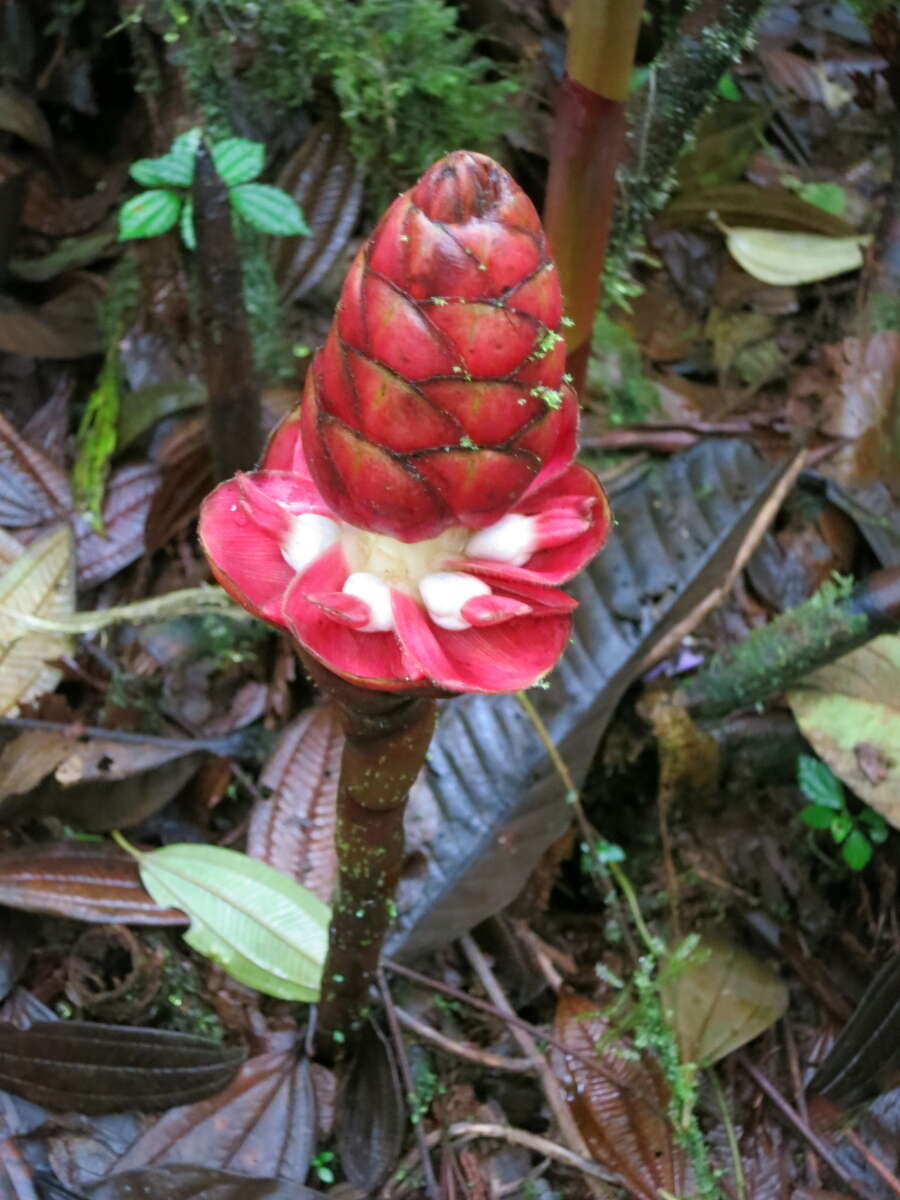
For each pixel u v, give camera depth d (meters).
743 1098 0.69
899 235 0.88
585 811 0.78
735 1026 0.70
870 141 0.96
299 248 0.82
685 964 0.67
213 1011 0.68
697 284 0.90
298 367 0.83
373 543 0.48
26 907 0.66
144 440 0.81
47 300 0.87
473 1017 0.70
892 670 0.75
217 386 0.70
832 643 0.72
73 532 0.77
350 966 0.61
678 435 0.82
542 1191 0.65
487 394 0.44
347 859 0.56
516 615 0.46
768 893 0.75
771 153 0.94
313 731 0.72
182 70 0.77
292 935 0.67
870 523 0.83
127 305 0.83
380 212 0.84
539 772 0.72
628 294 0.83
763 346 0.89
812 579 0.82
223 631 0.76
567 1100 0.67
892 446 0.85
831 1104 0.69
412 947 0.69
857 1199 0.66
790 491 0.83
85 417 0.81
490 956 0.72
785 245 0.89
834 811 0.75
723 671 0.75
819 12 1.00
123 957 0.67
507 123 0.83
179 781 0.72
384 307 0.43
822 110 0.96
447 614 0.48
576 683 0.74
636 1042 0.67
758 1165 0.67
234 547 0.49
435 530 0.46
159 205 0.70
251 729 0.75
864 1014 0.67
